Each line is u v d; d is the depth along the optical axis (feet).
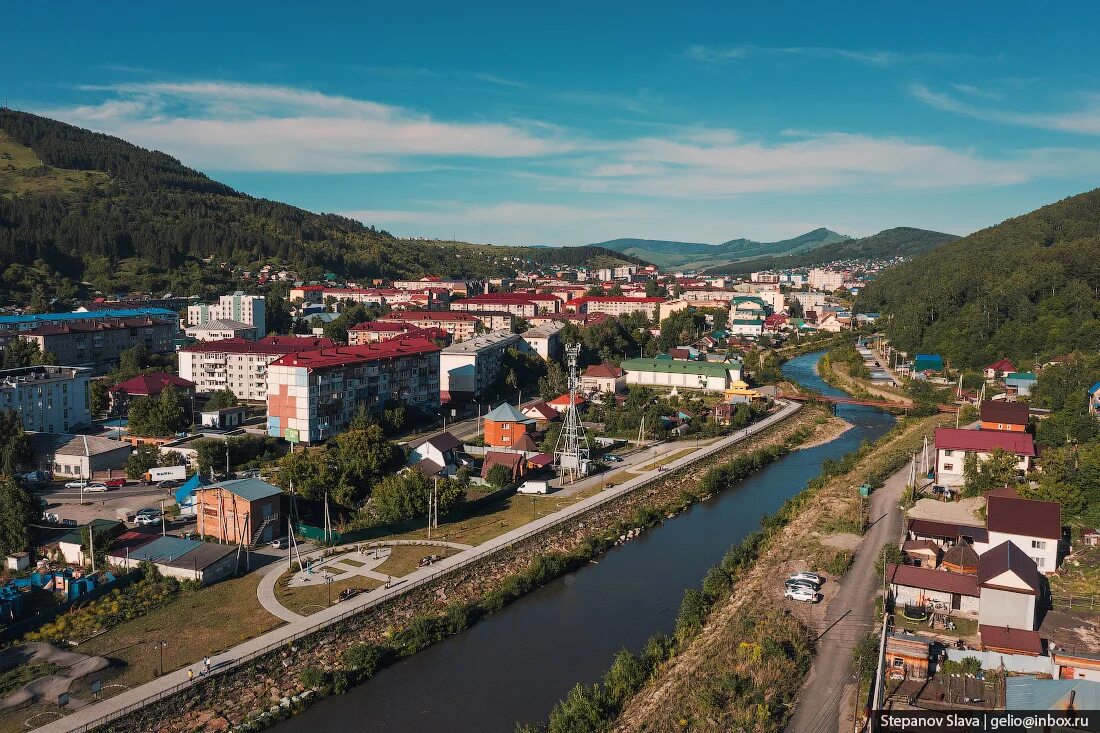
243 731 258.78
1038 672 263.90
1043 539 350.64
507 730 264.72
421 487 445.78
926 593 320.91
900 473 535.60
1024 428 557.33
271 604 334.24
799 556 386.73
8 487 398.83
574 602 368.48
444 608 350.64
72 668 273.75
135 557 364.58
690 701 254.88
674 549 440.45
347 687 290.15
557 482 544.21
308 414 608.60
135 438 619.67
